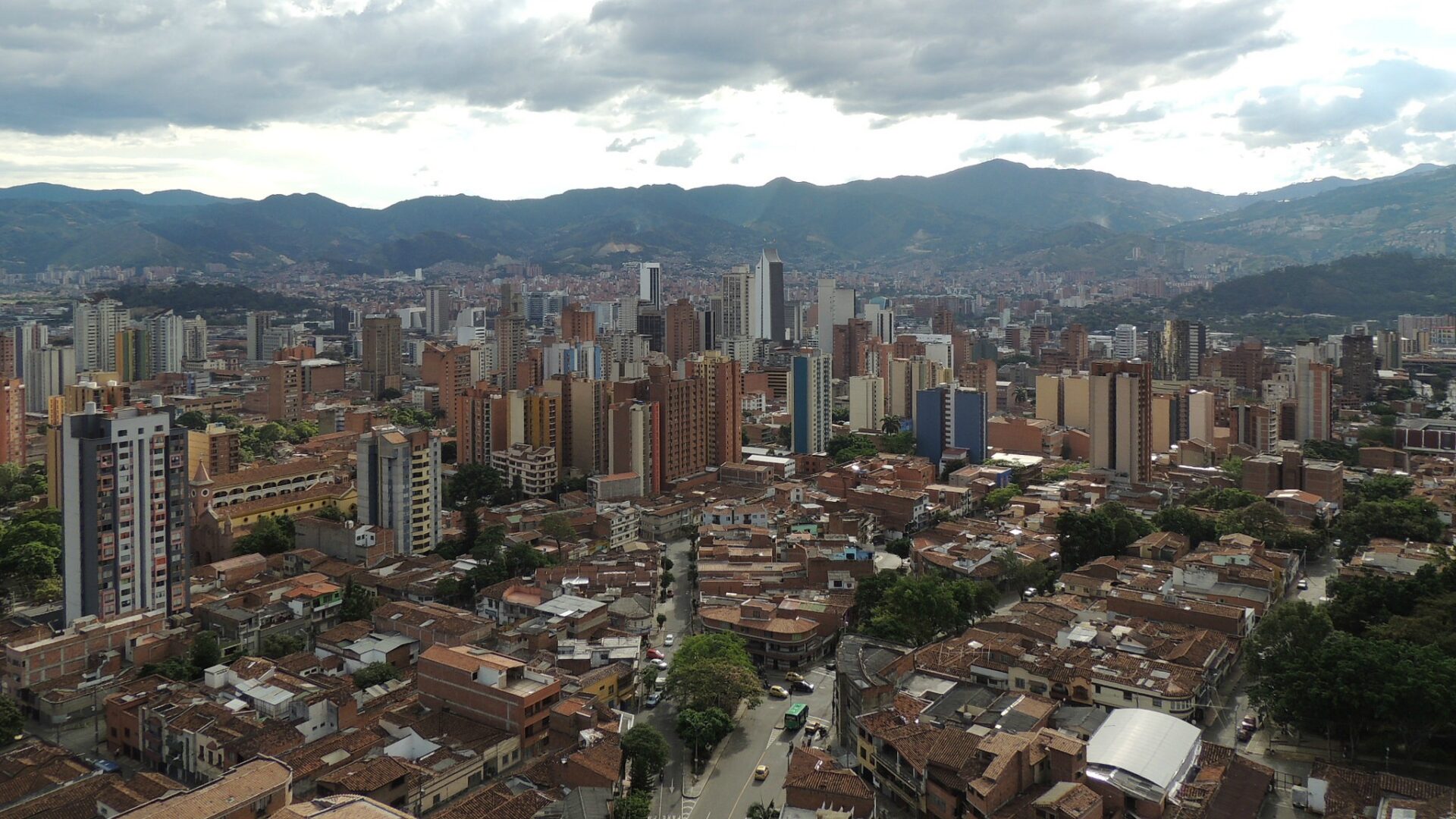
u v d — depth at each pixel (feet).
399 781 550.77
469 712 651.25
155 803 469.16
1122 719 613.52
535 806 536.42
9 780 571.28
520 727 627.46
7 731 645.92
